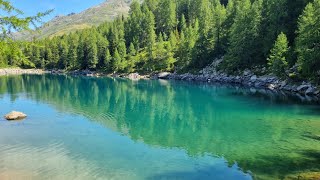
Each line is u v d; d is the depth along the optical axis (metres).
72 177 23.70
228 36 123.75
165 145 32.31
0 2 15.83
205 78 119.12
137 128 40.09
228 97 69.25
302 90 70.69
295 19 96.94
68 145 32.12
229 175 23.80
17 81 122.88
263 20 104.56
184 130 39.00
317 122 41.28
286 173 23.61
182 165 26.25
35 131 37.78
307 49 65.56
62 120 44.25
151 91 86.62
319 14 64.81
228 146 31.55
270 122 42.16
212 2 190.25
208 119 45.56
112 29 196.75
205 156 28.53
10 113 45.31
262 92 76.19
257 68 100.50
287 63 79.81
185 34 161.50
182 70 138.25
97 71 185.75
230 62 111.00
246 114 48.41
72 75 179.25
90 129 39.12
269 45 97.56
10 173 24.34
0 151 29.95
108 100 67.38
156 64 156.00
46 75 176.25
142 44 190.38
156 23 197.50
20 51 17.22
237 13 116.00
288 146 30.80
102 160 27.56
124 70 167.50
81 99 68.44
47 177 23.61
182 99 68.31
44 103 60.84
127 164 26.59
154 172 24.77
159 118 46.91
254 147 30.84
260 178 22.88
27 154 29.09
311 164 25.47
